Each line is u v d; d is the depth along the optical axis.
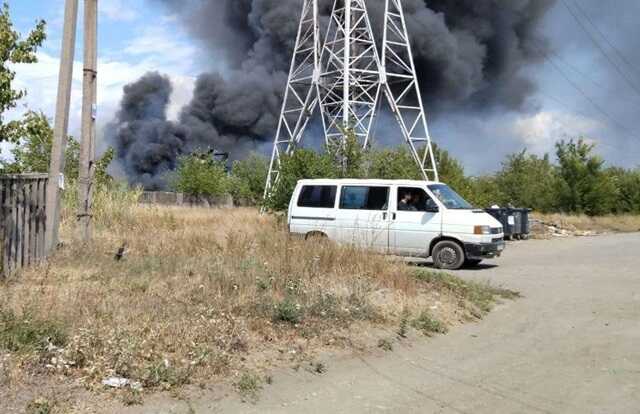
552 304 10.95
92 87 12.14
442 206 15.49
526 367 7.12
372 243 11.95
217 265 9.58
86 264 9.84
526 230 28.88
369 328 7.93
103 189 18.22
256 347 6.68
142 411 4.97
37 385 5.04
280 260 9.96
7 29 9.95
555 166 47.06
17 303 6.86
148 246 11.85
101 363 5.46
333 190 16.23
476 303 10.39
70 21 10.59
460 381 6.52
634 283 13.41
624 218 43.56
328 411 5.45
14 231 9.17
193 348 6.11
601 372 6.95
